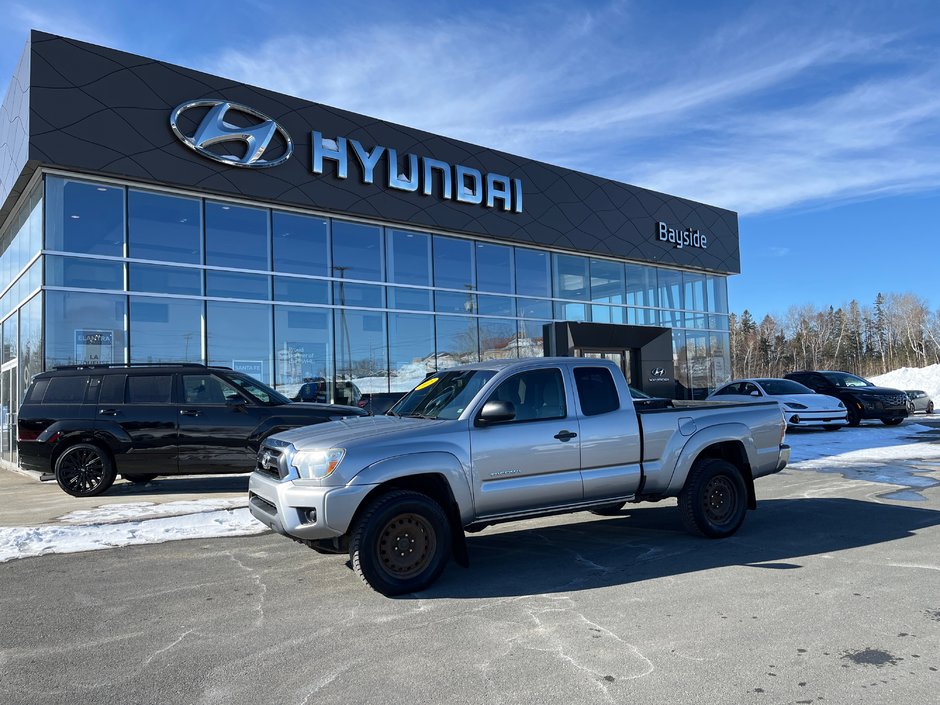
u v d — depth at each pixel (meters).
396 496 5.38
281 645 4.30
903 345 99.31
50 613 4.99
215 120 15.08
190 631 4.58
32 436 10.08
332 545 5.65
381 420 6.32
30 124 12.87
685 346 26.91
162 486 11.16
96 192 14.12
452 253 20.05
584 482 6.25
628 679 3.69
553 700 3.46
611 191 23.89
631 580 5.59
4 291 16.95
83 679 3.83
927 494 9.39
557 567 6.07
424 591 5.43
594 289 23.91
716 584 5.40
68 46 13.37
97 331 13.85
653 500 6.88
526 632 4.44
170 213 15.02
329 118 16.98
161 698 3.58
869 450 14.50
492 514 5.89
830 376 21.69
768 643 4.15
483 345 20.50
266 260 16.33
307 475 5.35
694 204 26.98
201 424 10.22
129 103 14.03
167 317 14.77
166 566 6.27
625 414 6.56
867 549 6.44
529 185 21.33
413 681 3.73
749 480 7.36
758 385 19.12
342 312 17.52
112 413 10.10
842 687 3.54
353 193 17.28
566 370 6.46
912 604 4.81
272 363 16.19
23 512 8.80
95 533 7.45
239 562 6.39
